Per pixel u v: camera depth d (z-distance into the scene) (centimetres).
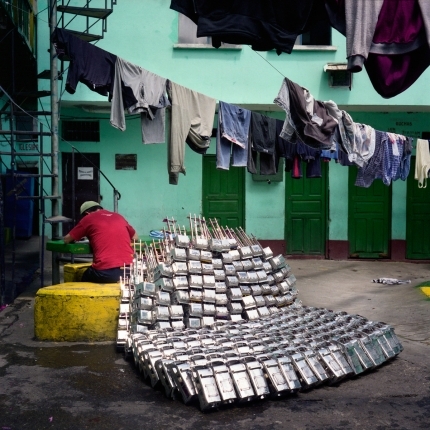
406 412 426
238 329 543
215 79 1102
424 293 826
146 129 670
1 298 726
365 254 1211
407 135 1184
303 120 606
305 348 475
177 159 670
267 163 785
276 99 591
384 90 433
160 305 555
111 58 609
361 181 880
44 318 584
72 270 726
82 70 584
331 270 1088
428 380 492
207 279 591
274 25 432
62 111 1130
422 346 591
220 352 459
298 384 444
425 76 1095
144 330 541
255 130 746
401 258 1207
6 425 393
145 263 657
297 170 860
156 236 788
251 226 1192
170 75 1097
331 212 1199
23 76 1030
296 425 402
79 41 580
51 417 406
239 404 434
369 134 804
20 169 1193
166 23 1092
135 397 445
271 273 662
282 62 1102
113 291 592
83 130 1147
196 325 573
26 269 962
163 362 441
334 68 1064
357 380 491
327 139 641
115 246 653
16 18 805
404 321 694
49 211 1152
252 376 432
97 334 585
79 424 397
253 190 1189
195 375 425
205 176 1186
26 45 870
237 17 430
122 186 1159
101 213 679
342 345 491
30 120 1195
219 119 708
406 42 405
